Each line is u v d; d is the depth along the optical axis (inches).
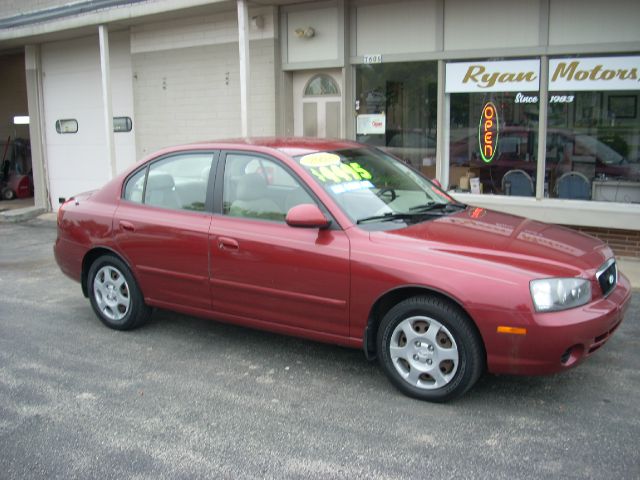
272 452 145.9
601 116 320.8
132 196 224.5
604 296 163.8
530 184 342.6
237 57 430.9
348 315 174.4
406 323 167.5
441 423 156.8
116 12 443.8
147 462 143.0
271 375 189.6
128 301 226.7
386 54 374.3
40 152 575.5
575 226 335.9
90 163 546.9
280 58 411.8
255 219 193.0
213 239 196.9
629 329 221.9
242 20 376.2
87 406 171.6
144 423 161.3
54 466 142.3
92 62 526.0
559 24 321.1
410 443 147.8
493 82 344.8
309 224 172.6
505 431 152.3
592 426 154.0
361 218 179.5
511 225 187.3
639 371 186.4
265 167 194.5
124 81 507.2
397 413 162.7
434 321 162.9
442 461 139.7
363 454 143.6
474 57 346.6
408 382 169.5
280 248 183.0
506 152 347.3
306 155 195.2
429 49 359.6
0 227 504.7
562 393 172.6
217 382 185.5
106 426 160.1
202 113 455.2
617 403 166.2
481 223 185.8
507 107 343.3
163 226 209.3
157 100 477.1
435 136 367.6
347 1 380.8
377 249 168.9
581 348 154.6
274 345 214.5
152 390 181.0
